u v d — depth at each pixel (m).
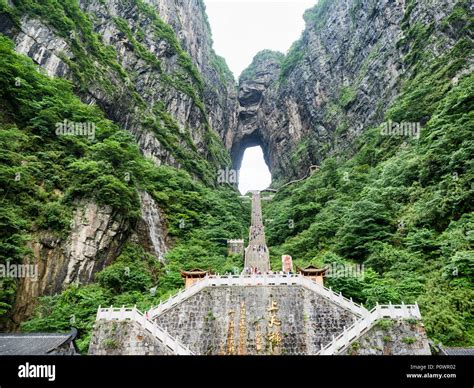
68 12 56.81
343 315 20.25
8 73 35.78
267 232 53.47
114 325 18.27
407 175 35.56
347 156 66.81
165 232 43.31
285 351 19.42
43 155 33.22
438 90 46.47
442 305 20.39
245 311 21.09
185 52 89.38
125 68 68.94
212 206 53.84
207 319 20.81
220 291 21.97
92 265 30.59
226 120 115.19
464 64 45.09
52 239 29.12
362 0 82.00
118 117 57.25
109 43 67.81
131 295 28.89
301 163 88.88
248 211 68.31
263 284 22.12
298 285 21.89
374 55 71.06
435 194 28.94
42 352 16.38
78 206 32.38
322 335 19.75
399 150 46.06
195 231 45.47
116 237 33.78
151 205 43.22
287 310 20.92
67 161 35.09
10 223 25.89
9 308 23.89
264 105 118.75
